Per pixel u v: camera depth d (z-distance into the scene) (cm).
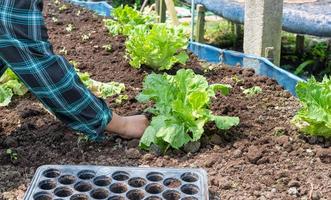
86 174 157
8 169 168
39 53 159
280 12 256
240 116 194
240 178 163
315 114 175
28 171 167
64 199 148
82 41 266
